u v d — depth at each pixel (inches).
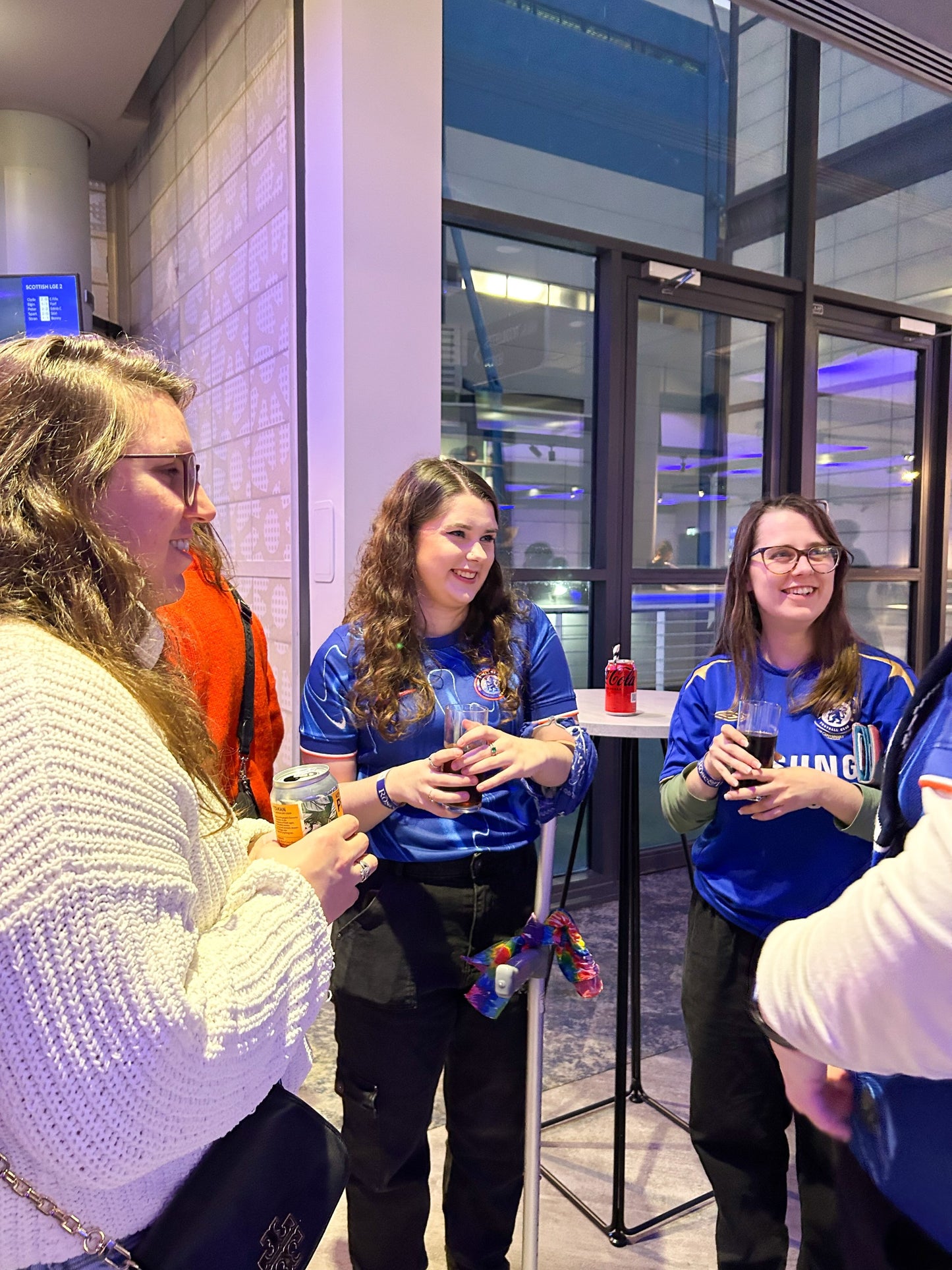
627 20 132.7
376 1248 54.7
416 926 52.8
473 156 121.6
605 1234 68.7
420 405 99.2
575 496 140.3
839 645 58.2
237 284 125.0
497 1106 55.0
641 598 146.7
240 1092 25.7
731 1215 56.0
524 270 130.8
